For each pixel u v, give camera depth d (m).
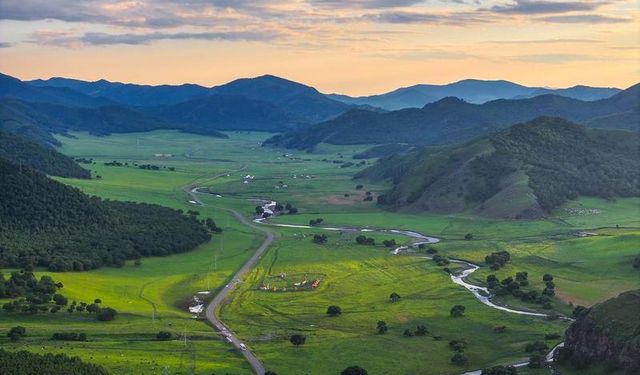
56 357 173.00
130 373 179.00
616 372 180.50
